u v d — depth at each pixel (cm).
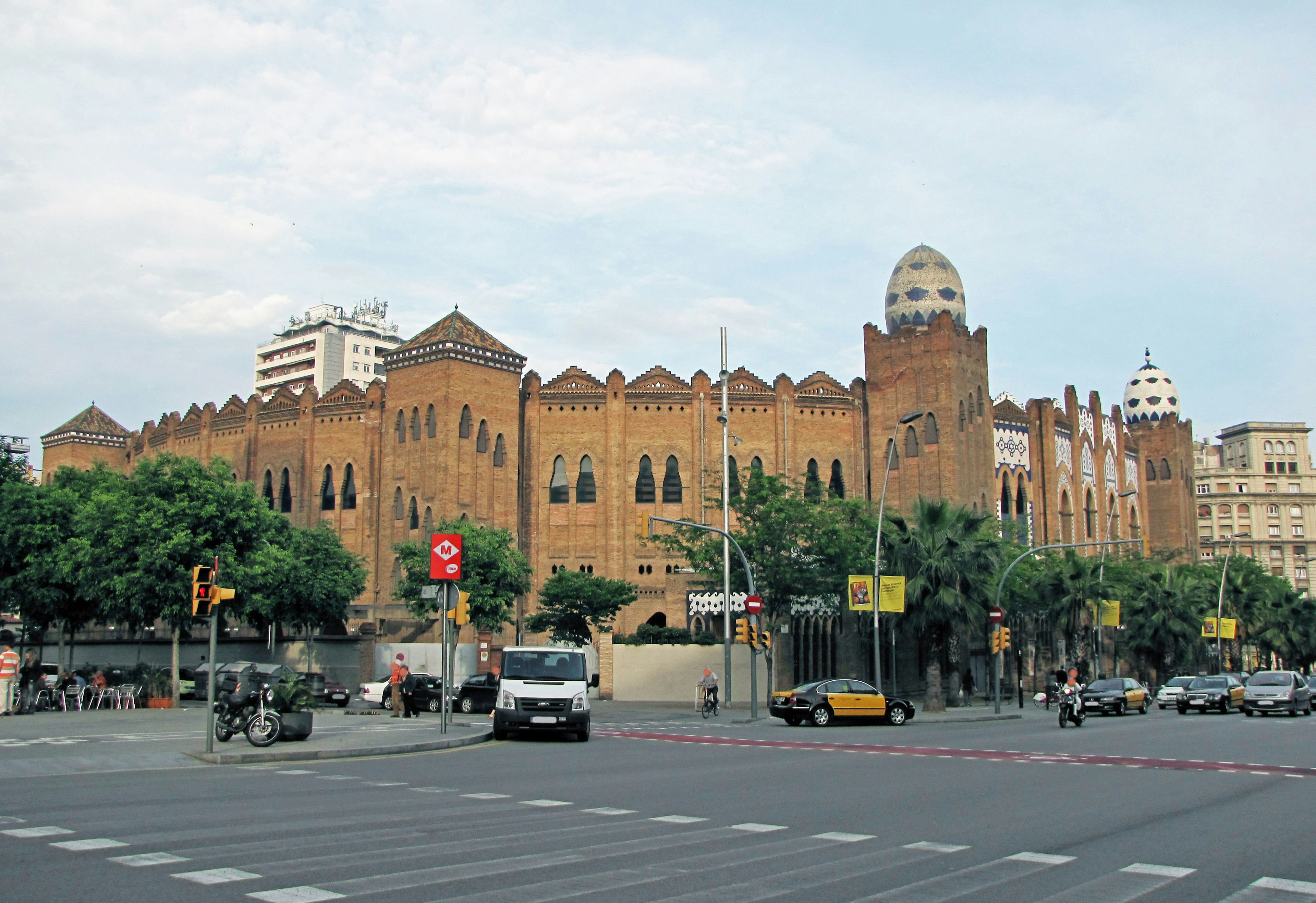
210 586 2200
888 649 6525
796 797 1664
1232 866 1116
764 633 4531
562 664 3036
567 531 7200
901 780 1955
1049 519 8125
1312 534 16912
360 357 16962
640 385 7306
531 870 1053
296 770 2039
